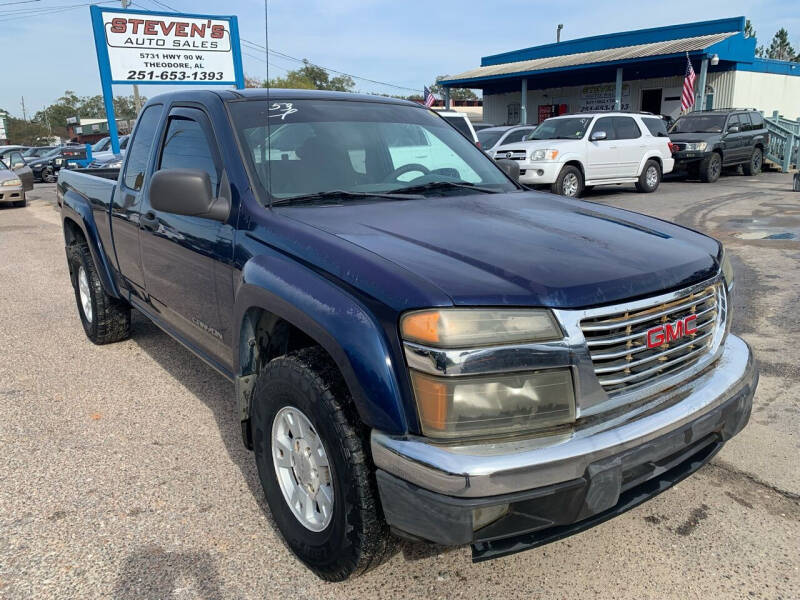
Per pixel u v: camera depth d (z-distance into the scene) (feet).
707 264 8.14
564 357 6.52
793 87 86.58
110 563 8.39
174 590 7.91
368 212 9.10
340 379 7.26
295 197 9.49
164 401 13.47
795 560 8.36
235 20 46.37
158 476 10.51
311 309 7.22
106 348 16.85
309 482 7.87
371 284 6.84
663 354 7.29
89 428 12.25
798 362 14.76
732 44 70.33
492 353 6.30
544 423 6.56
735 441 11.40
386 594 7.82
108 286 15.35
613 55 74.08
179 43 44.73
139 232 12.46
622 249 7.86
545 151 42.45
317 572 7.92
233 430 12.14
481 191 11.10
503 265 7.07
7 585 7.97
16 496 9.93
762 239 29.22
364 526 7.00
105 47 42.65
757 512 9.39
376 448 6.60
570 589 7.88
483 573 8.18
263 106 10.69
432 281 6.63
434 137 12.14
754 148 61.46
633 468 6.90
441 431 6.32
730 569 8.20
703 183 56.54
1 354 16.47
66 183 17.51
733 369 8.24
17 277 25.80
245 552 8.62
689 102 65.82
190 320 11.16
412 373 6.40
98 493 10.02
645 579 8.04
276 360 7.98
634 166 47.55
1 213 50.65
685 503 9.64
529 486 6.27
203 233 9.95
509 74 83.05
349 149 10.69
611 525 9.14
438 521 6.25
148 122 13.12
